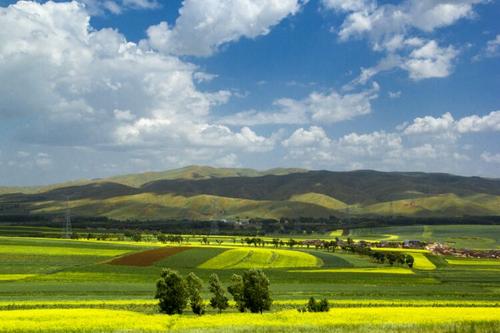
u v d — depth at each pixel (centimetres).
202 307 6550
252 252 17188
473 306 7381
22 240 19062
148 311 6656
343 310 6291
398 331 4088
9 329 4719
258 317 5691
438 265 15625
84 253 15725
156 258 14925
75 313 5753
